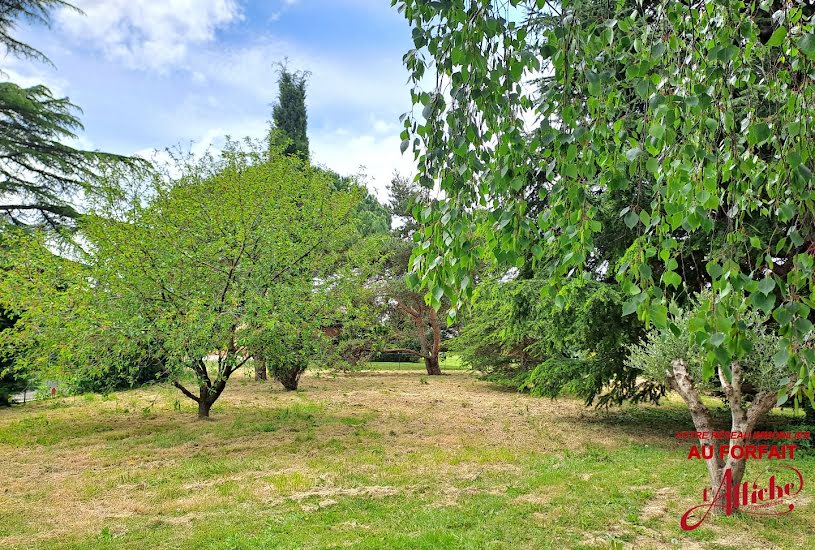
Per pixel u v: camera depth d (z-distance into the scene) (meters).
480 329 12.31
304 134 21.17
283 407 10.43
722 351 1.74
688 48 2.04
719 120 2.10
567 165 1.98
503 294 7.56
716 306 1.77
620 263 2.11
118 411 9.78
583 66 2.04
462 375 18.92
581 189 2.04
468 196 2.34
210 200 8.68
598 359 8.10
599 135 2.20
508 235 2.19
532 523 3.97
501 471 5.57
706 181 1.79
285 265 8.59
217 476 5.43
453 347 15.79
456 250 2.21
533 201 4.01
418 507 4.37
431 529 3.85
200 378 8.27
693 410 4.38
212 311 7.49
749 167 2.08
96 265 7.66
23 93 14.31
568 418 9.30
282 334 8.12
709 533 3.77
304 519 4.11
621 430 8.18
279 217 8.40
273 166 9.12
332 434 7.62
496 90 2.18
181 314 7.70
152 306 7.61
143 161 15.83
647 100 1.94
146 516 4.25
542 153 2.27
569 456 6.26
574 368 8.37
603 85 2.15
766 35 3.81
